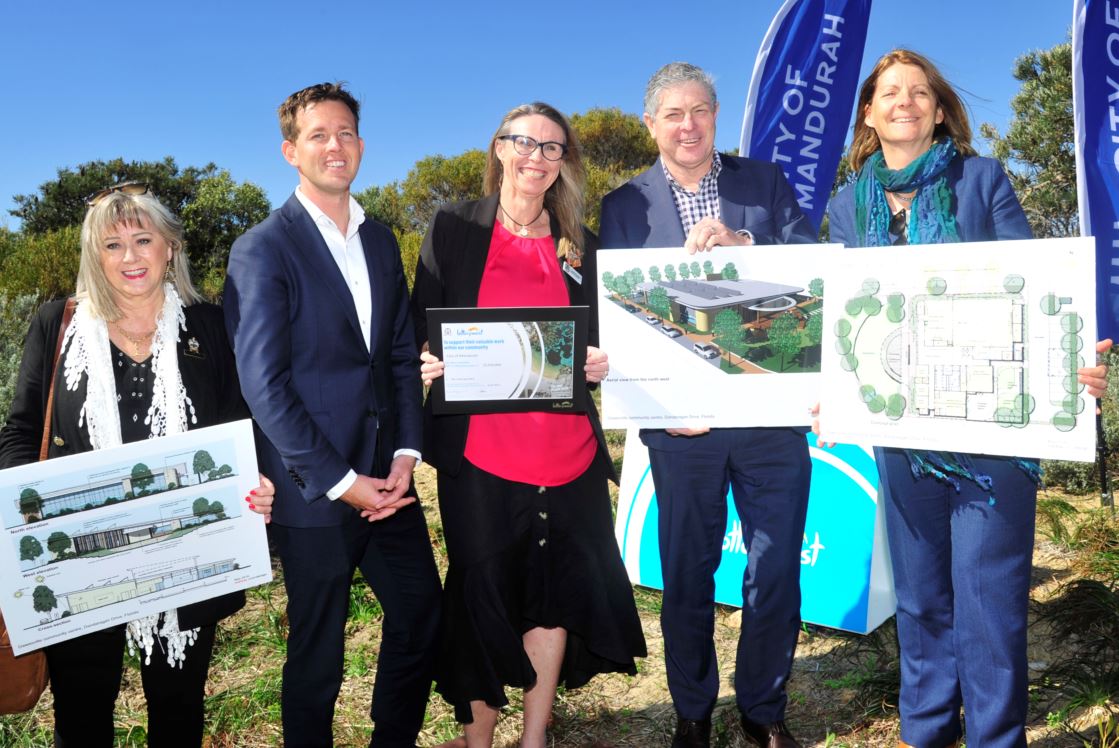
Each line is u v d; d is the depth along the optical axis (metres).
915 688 2.62
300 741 2.46
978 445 2.23
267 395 2.20
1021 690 2.39
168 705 2.29
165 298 2.25
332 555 2.38
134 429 2.17
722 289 2.55
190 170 30.44
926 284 2.28
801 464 2.71
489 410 2.47
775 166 2.85
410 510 2.66
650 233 2.77
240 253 2.29
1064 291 2.11
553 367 2.46
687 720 2.78
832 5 4.39
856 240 2.60
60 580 2.05
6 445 2.16
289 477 2.35
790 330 2.54
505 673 2.59
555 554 2.67
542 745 2.74
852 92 4.48
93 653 2.20
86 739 2.24
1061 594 3.80
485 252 2.61
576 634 2.70
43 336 2.20
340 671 2.47
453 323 2.40
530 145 2.51
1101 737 2.60
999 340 2.19
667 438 2.71
